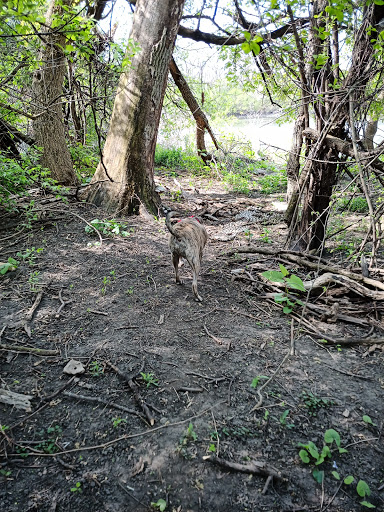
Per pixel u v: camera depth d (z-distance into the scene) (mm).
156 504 2293
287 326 4156
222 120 16406
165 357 3537
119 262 5520
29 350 3482
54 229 6496
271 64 7227
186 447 2654
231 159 14727
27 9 3359
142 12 6934
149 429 2783
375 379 3383
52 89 8172
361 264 4969
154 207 7758
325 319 4215
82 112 10586
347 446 2711
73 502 2307
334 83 5141
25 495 2332
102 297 4547
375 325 4086
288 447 2695
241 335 3941
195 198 9836
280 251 5426
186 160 15203
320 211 5918
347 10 4043
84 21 4395
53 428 2768
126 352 3564
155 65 7062
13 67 7383
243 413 2959
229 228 7734
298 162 8305
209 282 5098
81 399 3018
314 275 5051
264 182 12547
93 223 6457
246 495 2377
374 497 2396
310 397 3117
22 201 7289
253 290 4898
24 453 2586
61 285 4762
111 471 2490
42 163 8586
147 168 7617
